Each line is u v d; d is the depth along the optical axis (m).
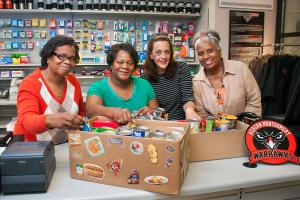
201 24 4.01
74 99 1.56
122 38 3.90
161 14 3.80
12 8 3.50
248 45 4.05
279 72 3.14
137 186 1.04
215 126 1.40
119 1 3.66
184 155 1.07
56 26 3.79
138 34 3.96
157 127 1.29
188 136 1.15
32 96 1.38
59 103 1.47
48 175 1.07
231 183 1.12
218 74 1.94
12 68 3.79
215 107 1.90
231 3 3.88
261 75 3.22
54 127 1.14
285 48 4.11
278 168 1.25
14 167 1.00
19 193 1.02
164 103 1.96
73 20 3.81
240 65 1.96
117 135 1.03
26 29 3.75
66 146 1.51
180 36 4.03
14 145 1.10
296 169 1.24
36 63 3.75
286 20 4.13
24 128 1.28
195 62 4.02
